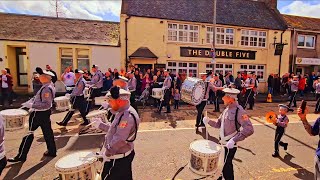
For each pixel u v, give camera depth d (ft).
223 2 62.34
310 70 66.69
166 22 50.62
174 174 14.88
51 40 44.57
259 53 59.06
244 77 44.96
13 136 21.75
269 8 66.80
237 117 11.94
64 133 22.84
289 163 17.01
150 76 42.60
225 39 56.34
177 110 35.45
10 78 35.83
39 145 19.47
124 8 48.39
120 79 19.52
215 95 34.35
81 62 47.34
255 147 20.12
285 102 46.98
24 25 48.08
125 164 9.83
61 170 9.83
